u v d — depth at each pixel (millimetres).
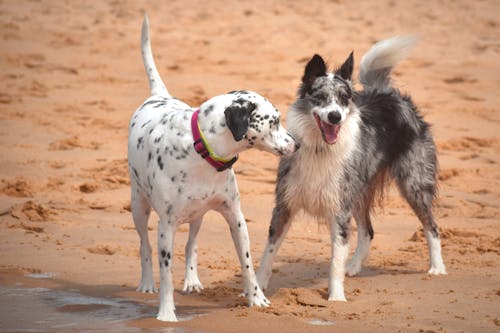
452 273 10922
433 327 8500
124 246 11914
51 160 17031
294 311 9094
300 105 10180
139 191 9602
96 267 10922
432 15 41094
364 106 11383
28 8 38625
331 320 8773
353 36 34625
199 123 8547
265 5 43000
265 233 12969
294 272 11055
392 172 11727
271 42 32438
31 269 10695
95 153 17906
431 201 11734
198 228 10039
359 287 10359
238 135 8273
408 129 11758
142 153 9133
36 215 13219
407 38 12344
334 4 43906
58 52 29266
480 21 39938
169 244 8734
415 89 25344
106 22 36094
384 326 8531
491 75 28078
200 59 28688
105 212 13789
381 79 12547
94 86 24781
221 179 8742
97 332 8188
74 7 40094
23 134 19219
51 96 23172
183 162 8594
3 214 13297
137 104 22969
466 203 14852
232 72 26766
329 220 10227
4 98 22375
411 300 9602
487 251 12031
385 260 11750
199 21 37250
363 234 11312
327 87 9945
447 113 22516
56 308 9102
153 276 10492
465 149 19203
